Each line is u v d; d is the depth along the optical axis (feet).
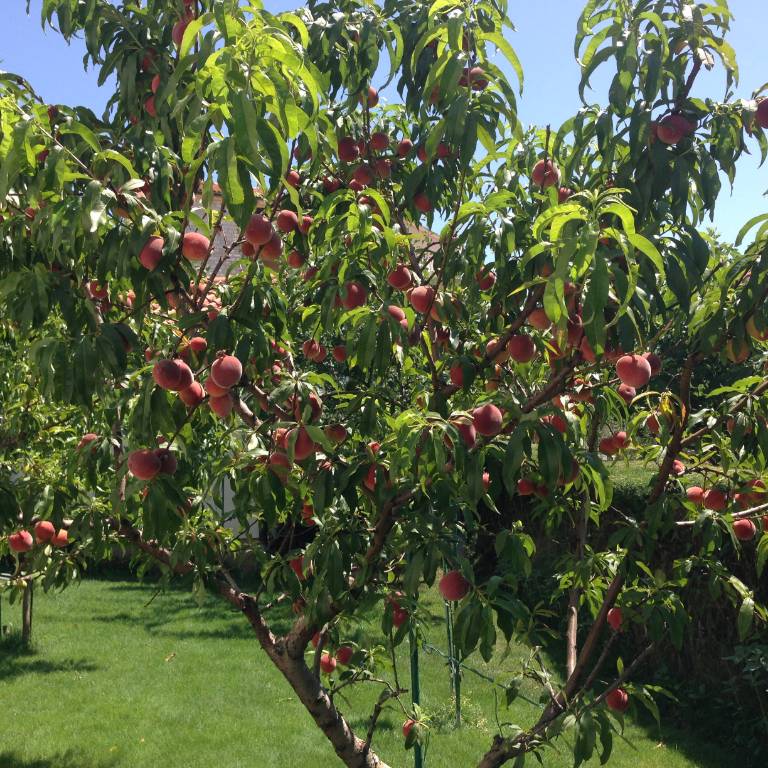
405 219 10.54
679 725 20.66
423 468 7.14
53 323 11.92
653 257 5.91
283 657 9.91
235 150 5.77
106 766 18.06
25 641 28.12
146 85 9.50
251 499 9.00
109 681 24.26
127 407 9.90
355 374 12.33
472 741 18.90
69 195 7.08
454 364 8.47
